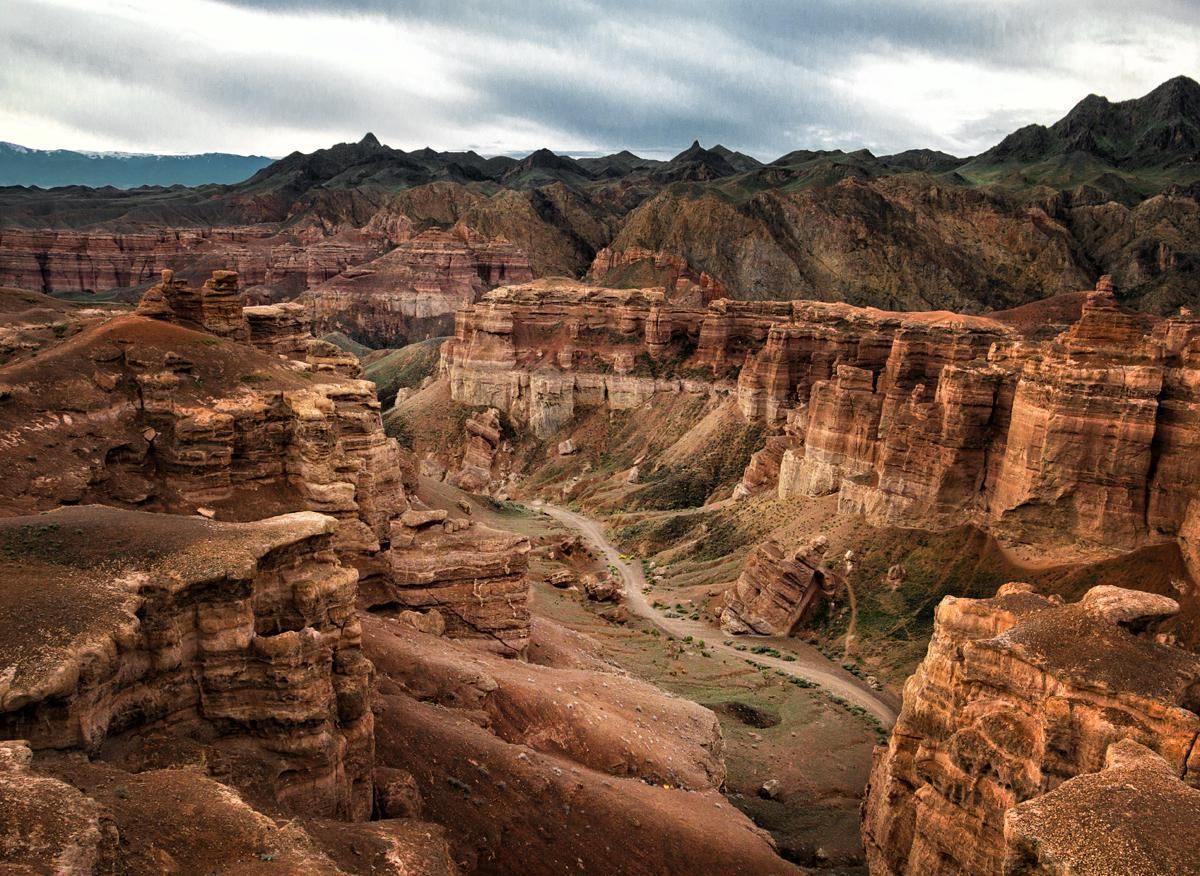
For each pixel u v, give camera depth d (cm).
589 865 3234
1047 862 1930
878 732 5925
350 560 5122
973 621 3362
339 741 2636
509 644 5272
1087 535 6756
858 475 8881
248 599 2489
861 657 7256
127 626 2228
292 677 2480
